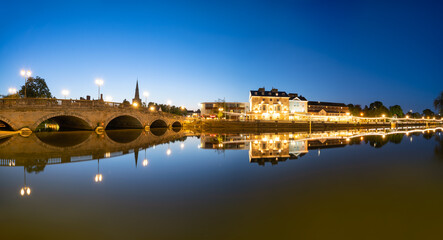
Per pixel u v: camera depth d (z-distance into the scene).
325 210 6.88
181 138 34.22
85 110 39.53
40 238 5.23
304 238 5.23
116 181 9.92
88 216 6.39
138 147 22.14
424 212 6.81
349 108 114.56
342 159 15.85
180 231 5.54
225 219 6.21
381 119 110.44
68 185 9.35
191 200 7.61
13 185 9.36
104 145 23.53
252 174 11.27
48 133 36.75
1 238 5.20
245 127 67.44
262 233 5.46
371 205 7.33
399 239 5.28
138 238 5.21
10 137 28.83
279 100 87.75
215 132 55.97
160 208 6.97
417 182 10.05
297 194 8.30
